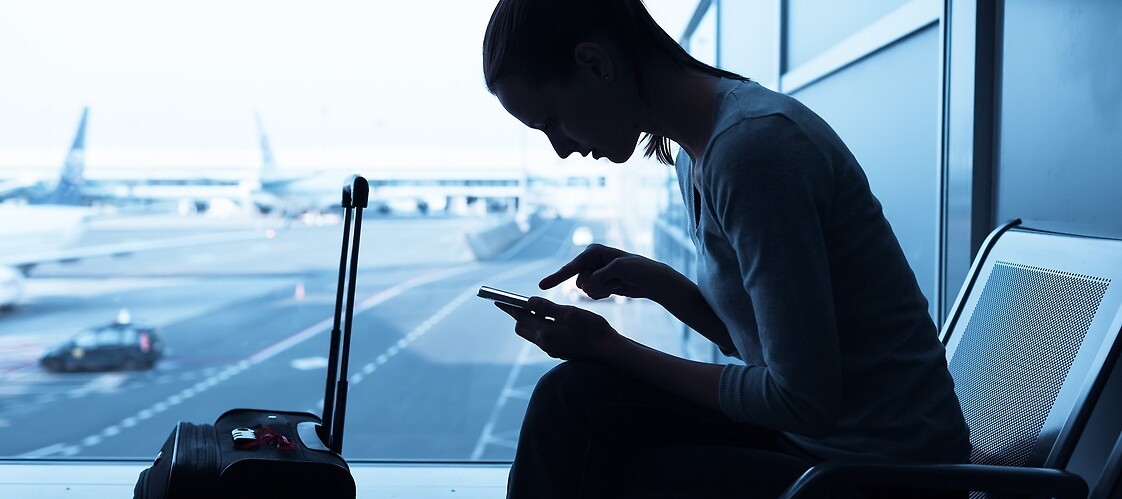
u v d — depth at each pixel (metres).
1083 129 0.98
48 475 1.87
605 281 0.93
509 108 0.78
